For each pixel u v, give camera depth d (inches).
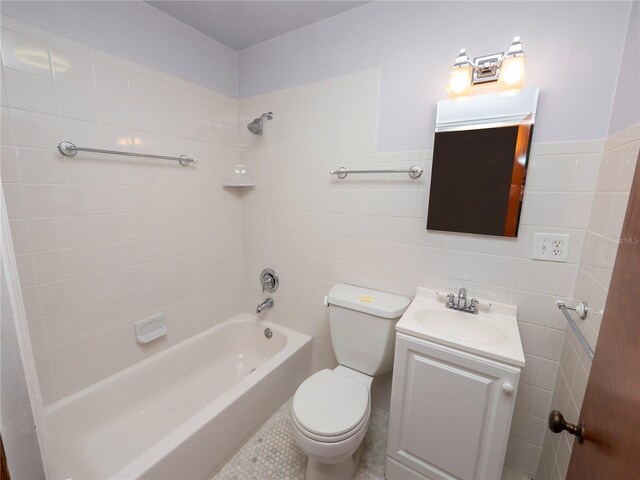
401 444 50.7
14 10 41.2
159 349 67.1
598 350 24.4
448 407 44.9
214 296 78.8
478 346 41.7
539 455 52.5
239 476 52.7
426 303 56.1
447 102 50.4
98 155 52.2
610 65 39.5
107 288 56.1
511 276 50.4
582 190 43.3
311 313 75.7
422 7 51.2
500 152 47.6
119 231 56.8
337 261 68.7
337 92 61.9
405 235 59.2
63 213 48.8
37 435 19.6
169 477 43.9
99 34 50.4
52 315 49.2
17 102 42.5
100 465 50.4
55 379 50.6
